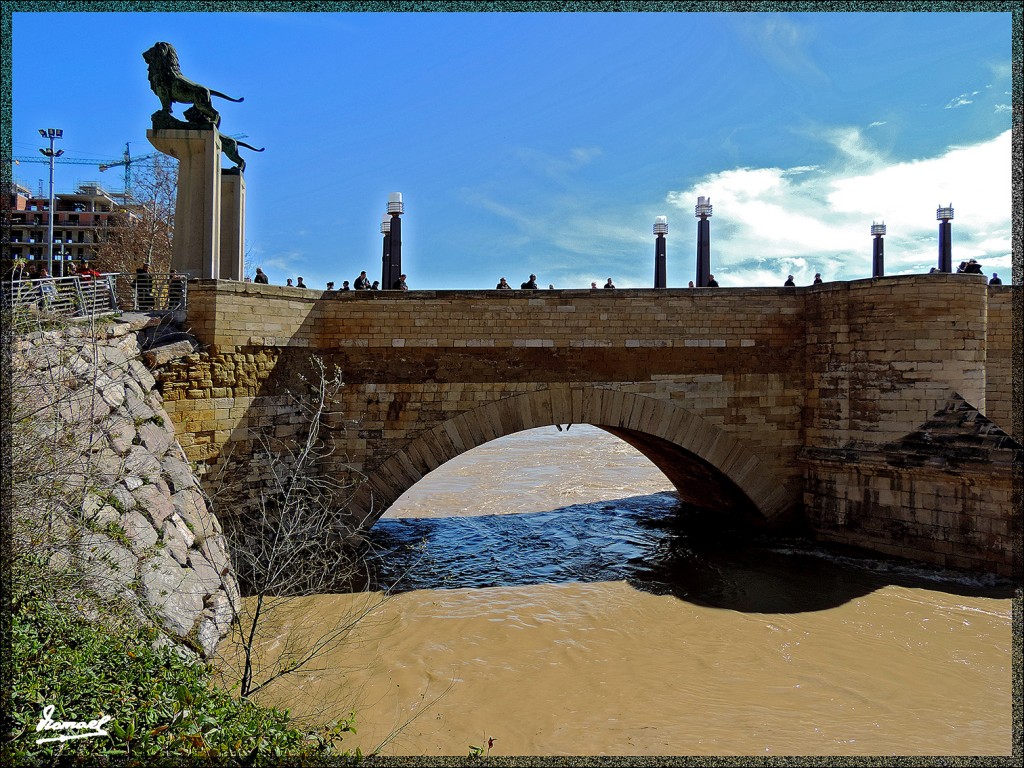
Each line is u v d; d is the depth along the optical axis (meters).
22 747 5.21
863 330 17.08
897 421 16.59
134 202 40.78
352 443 16.89
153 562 10.16
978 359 16.52
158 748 5.74
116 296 15.40
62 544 7.94
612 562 18.20
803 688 11.01
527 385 17.31
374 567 17.34
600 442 47.00
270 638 11.96
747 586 15.74
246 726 6.65
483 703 10.47
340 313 16.94
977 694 10.77
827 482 18.00
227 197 20.34
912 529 16.55
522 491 28.50
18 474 7.47
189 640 9.91
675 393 17.89
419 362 17.06
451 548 19.62
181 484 12.60
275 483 15.62
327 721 8.72
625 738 9.36
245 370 15.19
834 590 15.27
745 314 18.20
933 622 13.54
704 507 24.09
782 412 18.47
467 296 17.12
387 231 23.20
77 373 10.73
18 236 66.88
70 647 6.91
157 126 17.88
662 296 17.81
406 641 12.82
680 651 12.48
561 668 11.76
